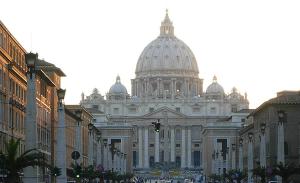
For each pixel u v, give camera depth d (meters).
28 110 59.97
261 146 108.06
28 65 59.44
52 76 142.50
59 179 79.38
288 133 156.62
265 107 165.88
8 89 101.75
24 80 112.50
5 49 99.50
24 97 115.00
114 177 160.50
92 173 109.75
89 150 109.06
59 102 78.94
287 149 156.62
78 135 92.12
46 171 124.06
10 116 103.88
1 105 97.12
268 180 122.06
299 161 151.50
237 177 149.38
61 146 79.44
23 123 114.19
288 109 158.25
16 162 60.31
